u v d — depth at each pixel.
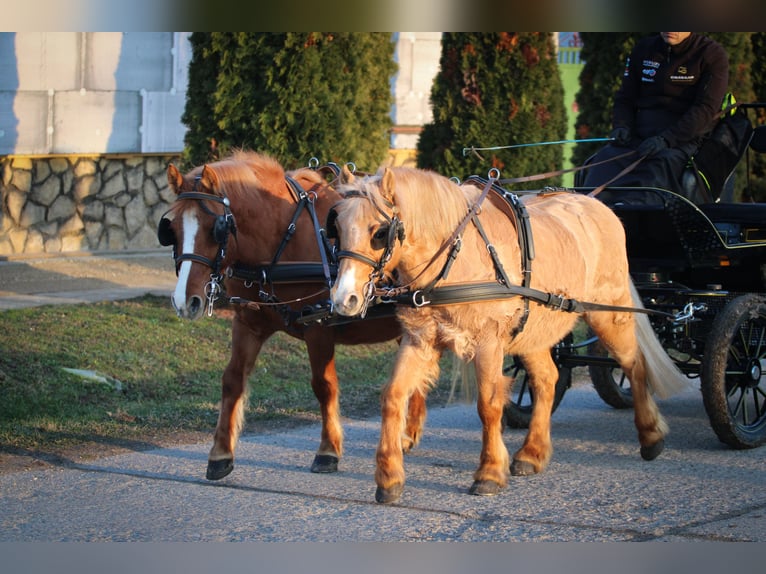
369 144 14.16
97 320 12.63
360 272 6.80
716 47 10.29
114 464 8.43
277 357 12.45
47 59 16.47
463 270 7.30
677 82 10.38
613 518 7.01
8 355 10.87
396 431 7.38
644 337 8.75
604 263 8.62
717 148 10.09
